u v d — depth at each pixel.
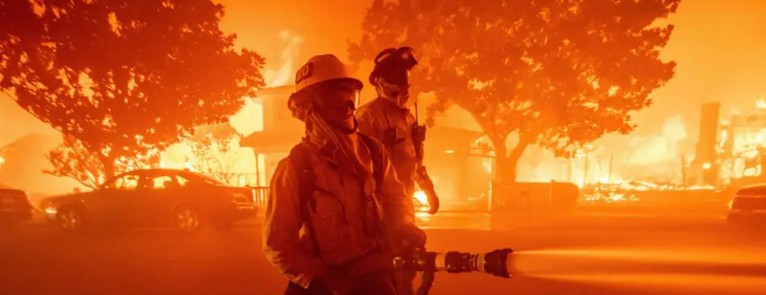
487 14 20.64
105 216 13.76
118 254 10.08
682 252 8.74
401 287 2.82
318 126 2.41
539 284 6.89
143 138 19.06
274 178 2.39
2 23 16.77
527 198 20.44
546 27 21.05
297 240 2.34
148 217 13.68
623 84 21.11
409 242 2.46
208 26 19.05
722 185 36.03
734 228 12.84
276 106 28.08
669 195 28.77
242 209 13.83
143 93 18.47
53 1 17.19
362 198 2.41
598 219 16.52
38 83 18.20
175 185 13.77
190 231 13.48
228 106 19.66
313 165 2.36
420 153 3.67
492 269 2.08
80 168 20.30
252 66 19.81
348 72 2.52
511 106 22.45
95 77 17.91
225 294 6.72
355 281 2.37
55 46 17.72
